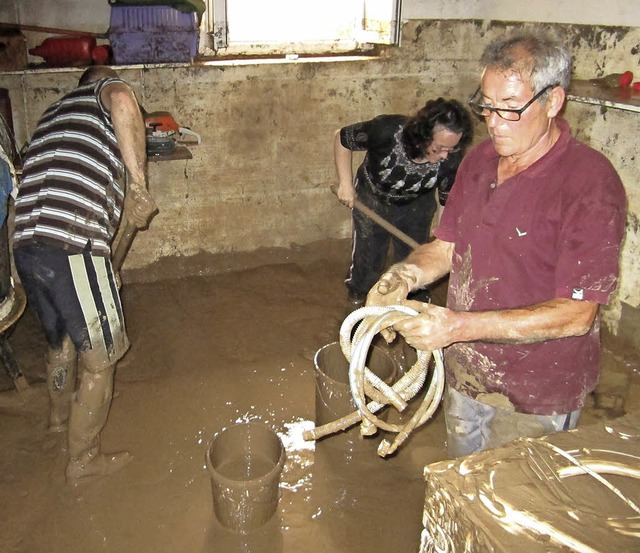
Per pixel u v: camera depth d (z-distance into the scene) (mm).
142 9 3139
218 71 3393
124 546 1961
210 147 3547
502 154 1401
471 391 1684
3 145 2301
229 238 3795
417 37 3686
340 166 2793
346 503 2141
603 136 2926
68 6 3244
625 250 2934
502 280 1522
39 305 2158
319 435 1488
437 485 1000
